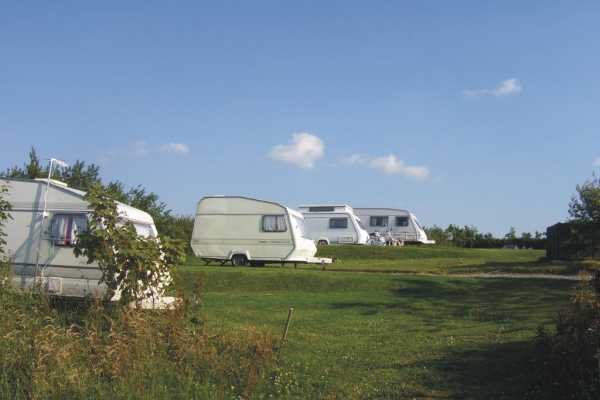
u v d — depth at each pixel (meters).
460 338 11.12
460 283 19.39
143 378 7.43
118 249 9.48
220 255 26.20
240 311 14.30
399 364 9.23
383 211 43.91
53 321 8.82
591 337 6.98
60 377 7.04
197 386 7.58
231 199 26.33
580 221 26.28
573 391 7.07
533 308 14.62
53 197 13.16
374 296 17.58
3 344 7.45
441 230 52.69
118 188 29.38
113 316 9.28
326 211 39.88
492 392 7.83
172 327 8.59
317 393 7.99
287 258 25.38
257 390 7.93
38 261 12.91
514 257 34.72
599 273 8.27
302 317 13.70
